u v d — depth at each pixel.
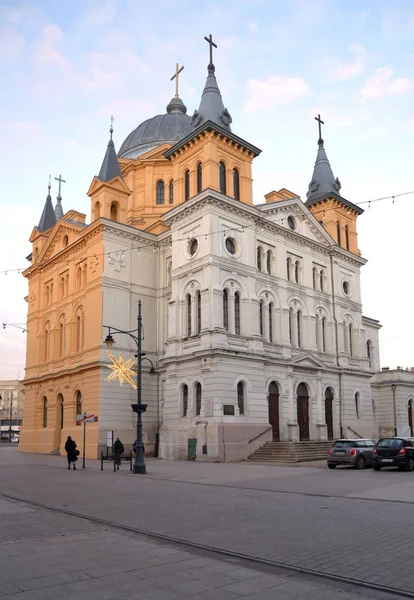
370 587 8.01
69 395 44.81
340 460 30.00
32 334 53.34
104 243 43.03
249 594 7.64
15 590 7.75
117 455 30.20
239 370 37.62
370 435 49.06
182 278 40.75
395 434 52.81
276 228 44.28
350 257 52.03
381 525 12.53
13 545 10.77
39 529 12.59
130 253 44.59
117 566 9.11
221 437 35.28
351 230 54.31
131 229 44.50
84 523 13.43
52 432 47.12
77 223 49.03
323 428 43.84
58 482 23.47
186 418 37.91
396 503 16.09
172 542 11.07
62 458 40.88
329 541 10.92
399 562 9.30
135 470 27.56
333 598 7.52
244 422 36.97
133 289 44.16
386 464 28.25
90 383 41.59
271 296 42.88
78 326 46.00
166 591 7.74
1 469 30.83
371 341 60.94
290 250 45.88
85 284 45.31
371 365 60.19
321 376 45.50
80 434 41.91
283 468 30.12
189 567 9.08
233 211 40.44
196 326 39.00
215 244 38.62
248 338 39.12
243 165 43.03
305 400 43.91
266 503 16.27
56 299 49.94
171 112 63.56
